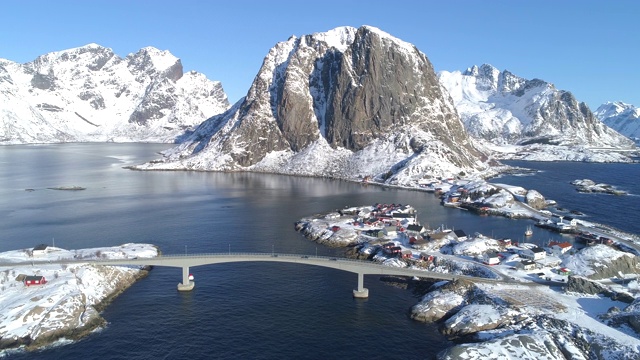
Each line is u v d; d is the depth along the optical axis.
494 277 117.62
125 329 95.12
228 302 108.44
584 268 119.69
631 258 123.56
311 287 118.25
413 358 85.94
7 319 93.31
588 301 102.12
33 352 86.44
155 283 119.69
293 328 96.31
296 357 85.62
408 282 121.38
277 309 105.12
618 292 102.56
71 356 85.12
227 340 91.12
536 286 110.62
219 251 146.25
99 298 107.50
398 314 103.69
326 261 117.31
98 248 139.75
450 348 84.56
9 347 87.69
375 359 85.44
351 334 94.19
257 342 90.50
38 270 113.25
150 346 88.62
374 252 145.62
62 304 98.44
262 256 121.94
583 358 82.06
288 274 127.25
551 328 90.44
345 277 125.62
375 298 112.00
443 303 104.38
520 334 87.94
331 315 102.44
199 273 127.25
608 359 81.00
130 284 118.56
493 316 96.06
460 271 125.38
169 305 106.62
